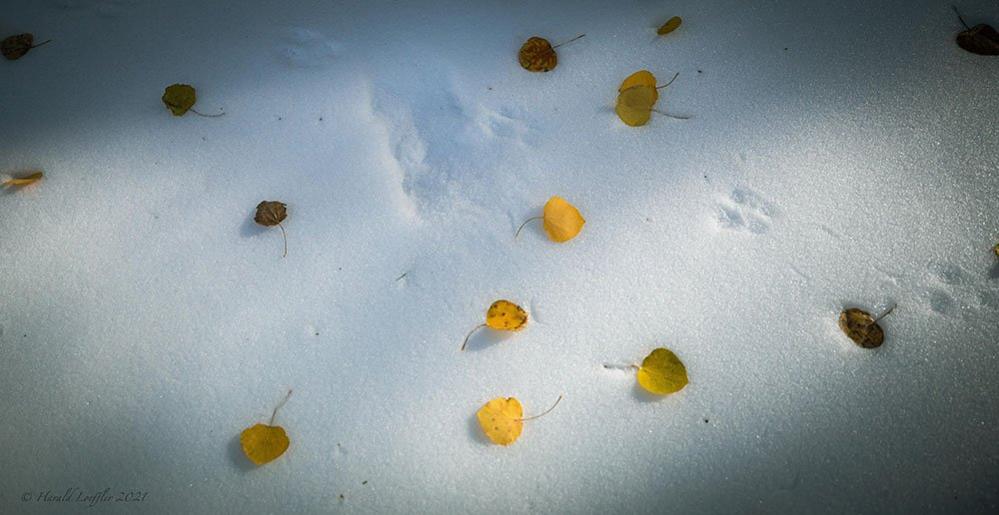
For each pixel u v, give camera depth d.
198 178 1.13
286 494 0.98
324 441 0.99
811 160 1.08
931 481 0.95
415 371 1.02
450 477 0.97
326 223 1.10
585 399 1.00
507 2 1.23
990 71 1.11
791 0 1.18
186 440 1.00
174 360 1.04
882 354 0.99
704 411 0.98
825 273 1.03
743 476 0.96
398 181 1.12
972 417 0.96
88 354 1.04
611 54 1.17
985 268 1.01
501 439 0.98
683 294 1.04
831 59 1.14
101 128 1.17
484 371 1.02
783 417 0.98
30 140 1.16
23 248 1.10
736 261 1.04
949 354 0.98
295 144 1.14
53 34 1.24
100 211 1.12
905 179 1.06
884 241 1.04
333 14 1.24
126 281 1.08
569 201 1.09
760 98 1.12
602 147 1.12
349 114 1.16
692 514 0.95
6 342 1.05
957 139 1.08
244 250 1.09
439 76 1.17
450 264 1.07
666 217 1.07
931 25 1.14
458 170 1.11
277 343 1.04
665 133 1.12
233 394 1.02
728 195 1.08
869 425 0.97
